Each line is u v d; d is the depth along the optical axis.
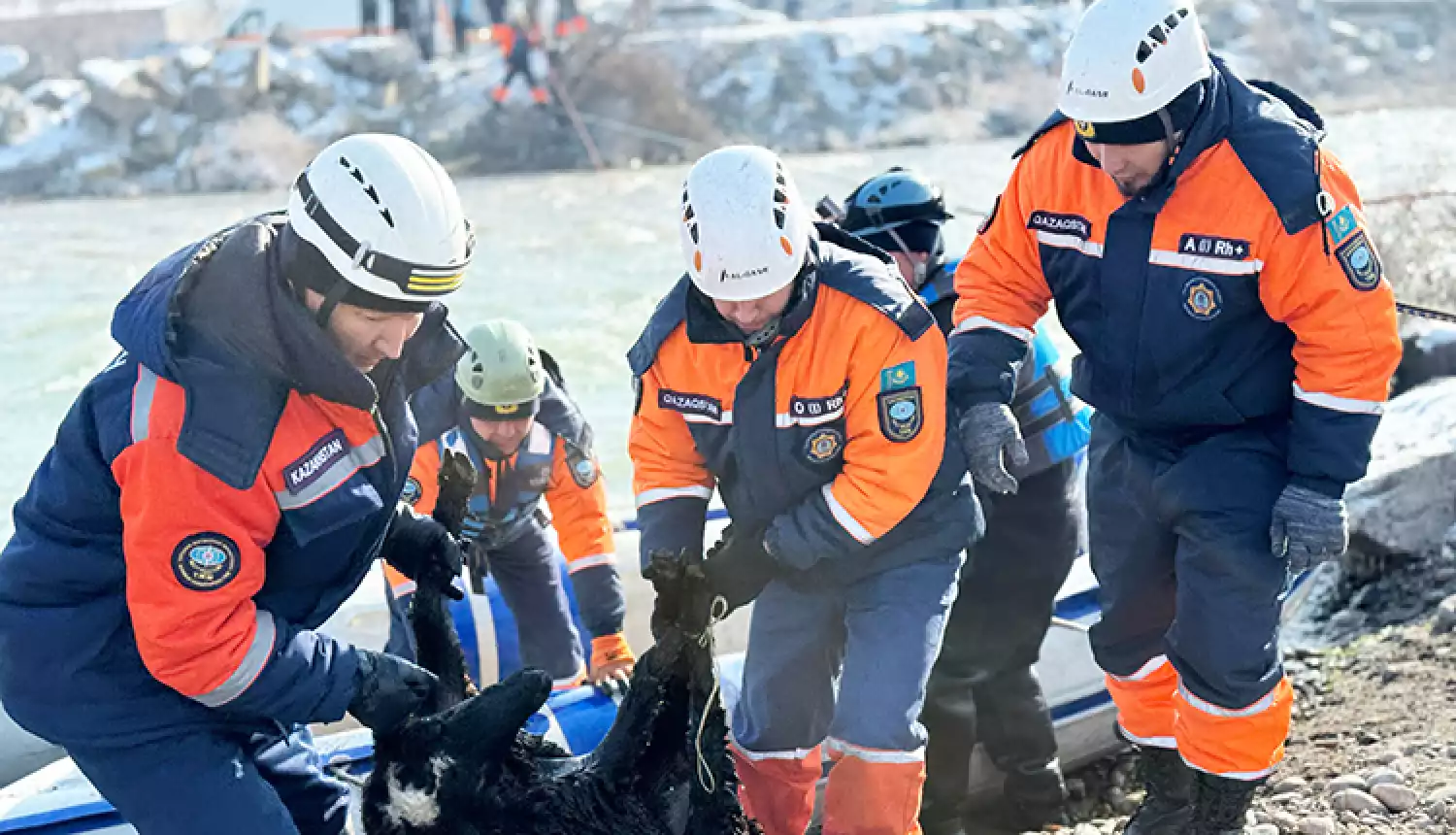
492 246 15.64
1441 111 26.89
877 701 3.25
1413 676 4.79
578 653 4.79
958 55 28.09
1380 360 2.97
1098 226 3.14
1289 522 3.05
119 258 15.65
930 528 3.36
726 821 2.71
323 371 2.41
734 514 3.37
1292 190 2.92
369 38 26.39
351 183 2.36
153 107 23.42
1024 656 4.31
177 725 2.64
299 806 3.05
